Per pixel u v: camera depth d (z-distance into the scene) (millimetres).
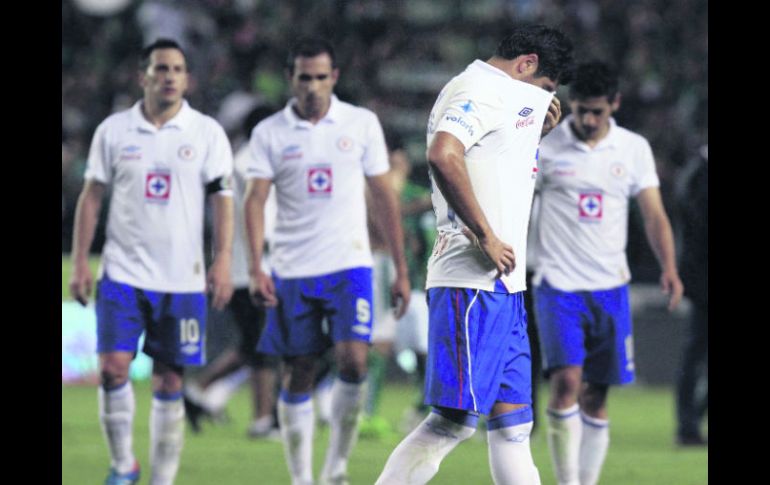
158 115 24469
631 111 70188
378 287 38000
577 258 25578
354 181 26031
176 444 24297
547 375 25375
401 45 78625
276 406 36906
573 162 25672
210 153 24516
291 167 25922
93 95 72062
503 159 18359
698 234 34938
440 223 18719
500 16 79250
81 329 52844
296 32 77375
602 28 78562
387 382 57438
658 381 55938
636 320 55938
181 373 24547
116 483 24562
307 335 25703
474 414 18516
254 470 29547
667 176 58438
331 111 26156
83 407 44562
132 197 24250
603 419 26078
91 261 52500
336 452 25453
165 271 24266
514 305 18594
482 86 18234
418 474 18359
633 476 29469
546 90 19047
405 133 69688
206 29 75812
